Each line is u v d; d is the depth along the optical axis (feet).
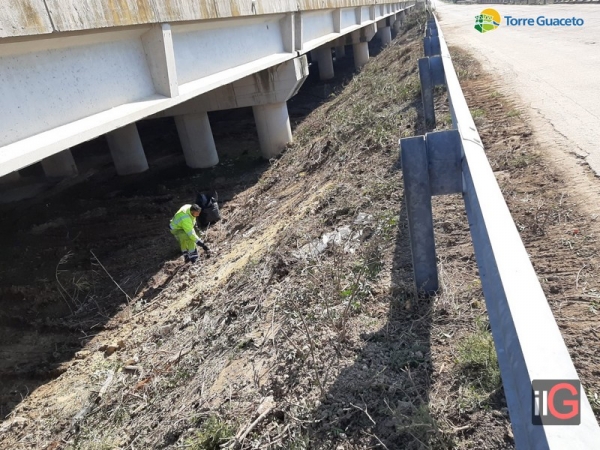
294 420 9.66
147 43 23.54
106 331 24.29
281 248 19.38
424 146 9.39
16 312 27.17
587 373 7.92
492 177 7.45
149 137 61.57
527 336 4.40
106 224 37.58
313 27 50.08
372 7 84.48
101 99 20.99
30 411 19.39
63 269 31.24
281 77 43.80
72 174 52.70
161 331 20.94
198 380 13.98
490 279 5.84
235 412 11.07
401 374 9.61
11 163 15.33
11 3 14.74
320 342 11.51
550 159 16.33
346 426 9.02
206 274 25.91
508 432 7.66
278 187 35.63
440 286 11.54
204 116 46.88
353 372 10.16
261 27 37.73
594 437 3.64
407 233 15.10
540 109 22.34
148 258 31.65
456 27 79.66
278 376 11.31
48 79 17.97
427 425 7.95
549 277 10.54
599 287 9.82
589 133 18.16
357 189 20.72
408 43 70.44
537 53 39.40
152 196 42.63
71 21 17.12
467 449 7.67
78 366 21.72
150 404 15.05
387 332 10.95
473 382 8.84
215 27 30.48
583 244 11.29
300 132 49.70
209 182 44.32
